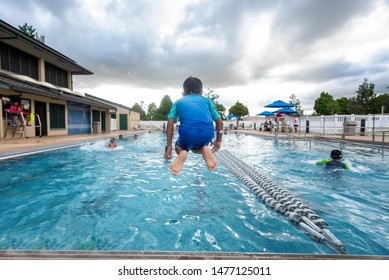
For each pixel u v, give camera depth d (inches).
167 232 109.7
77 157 336.5
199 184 200.7
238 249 95.0
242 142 616.4
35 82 564.1
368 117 690.2
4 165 259.1
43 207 141.6
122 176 227.6
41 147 346.9
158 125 1672.0
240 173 240.4
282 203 147.5
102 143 521.7
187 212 135.6
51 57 640.4
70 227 114.1
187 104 88.9
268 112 1143.6
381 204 150.4
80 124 788.0
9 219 123.2
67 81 790.5
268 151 431.8
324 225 115.9
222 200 158.1
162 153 398.0
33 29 989.2
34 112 556.1
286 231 112.0
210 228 114.6
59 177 218.7
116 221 121.7
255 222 122.4
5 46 521.7
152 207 143.1
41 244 97.3
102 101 1028.5
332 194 171.6
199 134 85.0
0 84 359.6
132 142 601.9
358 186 193.5
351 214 133.5
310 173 244.2
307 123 850.1
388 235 107.8
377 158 330.3
